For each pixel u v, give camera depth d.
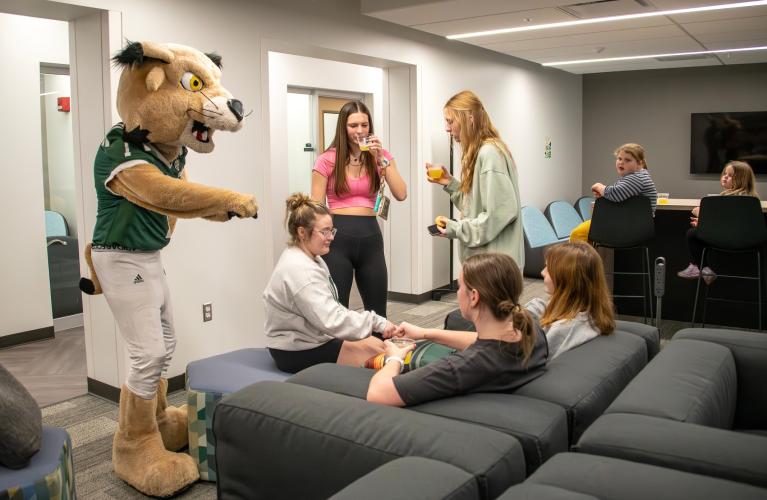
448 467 1.30
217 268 3.91
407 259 6.04
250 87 4.08
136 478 2.58
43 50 4.69
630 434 1.46
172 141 2.58
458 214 6.49
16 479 1.74
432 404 1.72
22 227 4.69
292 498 1.63
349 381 1.95
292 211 2.68
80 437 3.17
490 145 3.09
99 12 3.30
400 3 4.75
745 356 2.20
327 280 2.70
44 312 4.85
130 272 2.54
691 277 4.77
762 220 4.30
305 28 4.48
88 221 3.53
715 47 6.91
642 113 9.34
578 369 1.94
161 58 2.50
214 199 2.43
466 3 4.63
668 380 1.83
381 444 1.47
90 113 3.44
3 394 1.78
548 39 6.19
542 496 1.14
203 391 2.57
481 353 1.77
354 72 6.13
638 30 5.82
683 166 9.20
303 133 5.93
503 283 1.78
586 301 2.27
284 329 2.65
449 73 6.25
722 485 1.20
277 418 1.64
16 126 4.59
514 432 1.55
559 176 9.05
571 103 9.27
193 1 3.70
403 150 5.92
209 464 2.62
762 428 2.19
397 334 2.47
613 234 4.55
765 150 8.66
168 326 2.76
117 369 3.55
